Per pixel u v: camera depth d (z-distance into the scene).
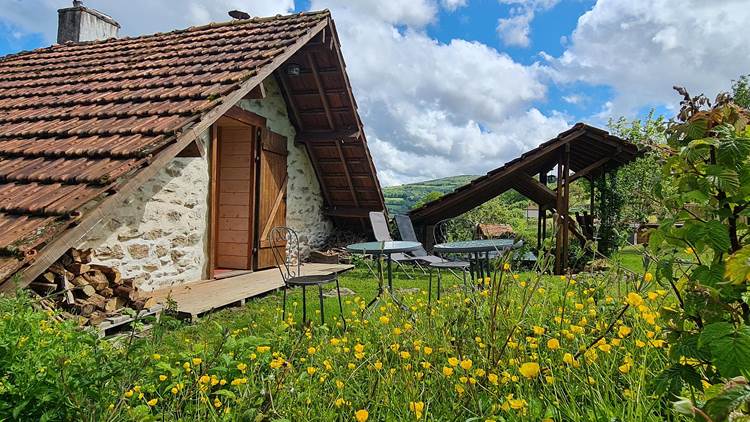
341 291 6.66
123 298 4.99
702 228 1.26
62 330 2.71
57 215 4.27
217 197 8.84
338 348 2.52
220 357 2.50
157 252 6.46
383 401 2.00
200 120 5.59
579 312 2.66
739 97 24.02
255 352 2.57
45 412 1.92
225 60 7.11
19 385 2.02
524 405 1.67
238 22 9.05
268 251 8.91
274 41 7.53
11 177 4.99
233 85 6.09
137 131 5.40
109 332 4.62
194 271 7.16
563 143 9.13
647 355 2.07
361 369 2.36
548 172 11.66
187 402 2.23
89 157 5.11
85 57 8.75
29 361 2.14
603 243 9.39
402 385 2.04
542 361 2.05
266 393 1.92
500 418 1.61
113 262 5.77
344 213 11.26
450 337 2.33
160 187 6.51
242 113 8.01
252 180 8.60
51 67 8.46
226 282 7.17
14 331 2.37
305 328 2.86
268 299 6.28
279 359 2.19
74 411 1.86
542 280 3.01
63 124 6.09
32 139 5.87
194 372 2.35
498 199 17.22
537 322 2.57
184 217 6.95
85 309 4.54
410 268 9.01
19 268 3.91
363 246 5.17
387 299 3.62
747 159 1.23
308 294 6.53
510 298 2.49
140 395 2.10
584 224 10.55
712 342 1.10
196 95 6.00
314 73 8.89
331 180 10.98
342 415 1.93
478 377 1.92
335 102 9.45
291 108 9.67
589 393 1.78
